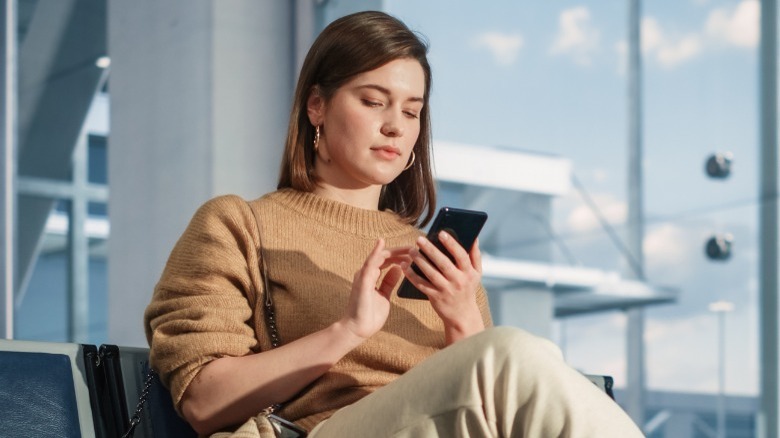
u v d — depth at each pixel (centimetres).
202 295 176
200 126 431
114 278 432
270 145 436
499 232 372
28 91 445
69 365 171
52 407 165
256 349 182
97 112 440
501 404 134
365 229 193
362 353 179
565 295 361
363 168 190
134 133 436
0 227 440
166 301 178
